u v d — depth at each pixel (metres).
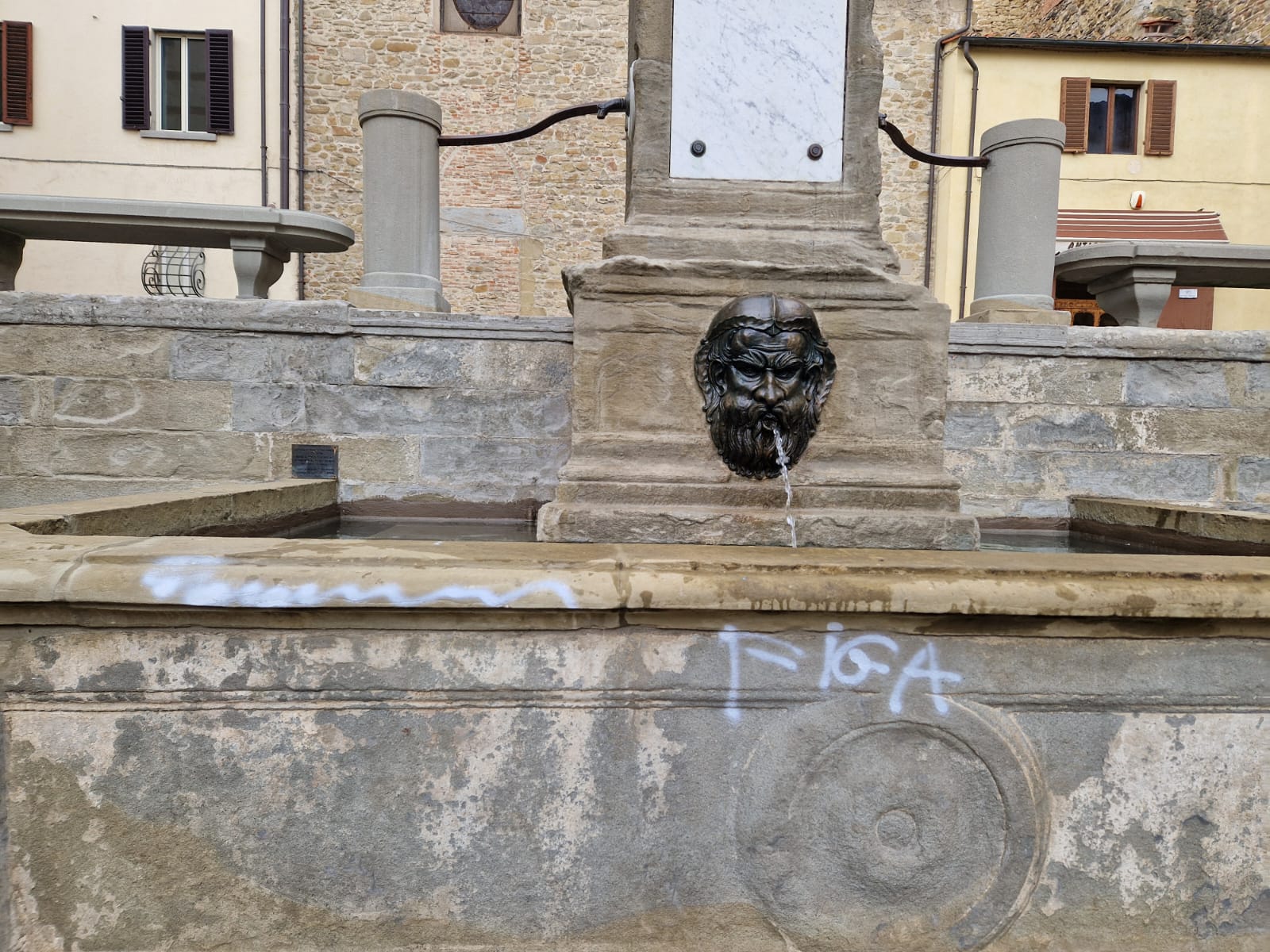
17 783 1.54
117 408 3.80
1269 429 3.88
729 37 2.57
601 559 1.59
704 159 2.58
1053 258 4.38
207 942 1.59
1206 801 1.66
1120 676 1.63
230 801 1.57
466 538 3.22
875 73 2.58
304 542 1.70
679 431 2.49
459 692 1.57
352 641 1.55
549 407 3.80
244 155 12.24
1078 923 1.67
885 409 2.52
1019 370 3.87
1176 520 3.04
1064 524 3.89
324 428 3.81
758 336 2.34
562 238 12.61
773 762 1.62
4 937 1.55
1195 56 12.24
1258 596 1.57
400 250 4.33
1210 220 12.24
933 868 1.66
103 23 12.02
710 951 1.64
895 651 1.61
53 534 1.90
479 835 1.60
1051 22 14.97
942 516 2.45
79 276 11.78
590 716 1.59
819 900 1.65
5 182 12.07
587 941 1.63
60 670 1.52
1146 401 3.90
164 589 1.46
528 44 12.38
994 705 1.64
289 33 12.05
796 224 2.60
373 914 1.60
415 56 12.33
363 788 1.58
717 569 1.57
